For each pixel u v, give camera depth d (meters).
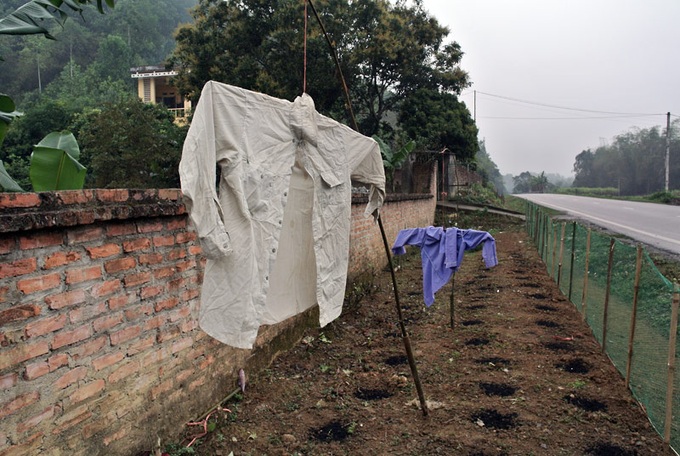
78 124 20.22
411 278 10.36
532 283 9.52
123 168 13.26
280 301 3.21
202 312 2.44
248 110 2.54
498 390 4.53
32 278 2.29
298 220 3.26
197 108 2.32
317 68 15.88
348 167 3.36
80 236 2.57
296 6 15.56
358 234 8.84
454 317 7.10
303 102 2.93
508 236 18.05
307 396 4.37
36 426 2.33
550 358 5.32
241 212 2.46
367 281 9.08
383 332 6.39
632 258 5.26
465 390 4.52
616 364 4.98
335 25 16.06
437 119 19.88
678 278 8.33
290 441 3.57
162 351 3.28
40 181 3.26
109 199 2.76
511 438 3.65
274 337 5.08
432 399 4.34
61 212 2.38
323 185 3.14
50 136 3.78
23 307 2.25
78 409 2.59
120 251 2.88
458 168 31.47
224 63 16.62
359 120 20.45
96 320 2.70
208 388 3.83
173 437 3.39
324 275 3.21
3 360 2.16
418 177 22.98
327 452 3.46
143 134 13.27
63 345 2.48
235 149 2.45
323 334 6.04
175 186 13.67
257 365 4.67
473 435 3.69
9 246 2.18
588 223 18.23
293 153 2.88
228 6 16.55
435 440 3.62
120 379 2.89
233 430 3.69
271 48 16.34
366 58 16.92
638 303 4.43
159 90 30.34
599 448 3.51
